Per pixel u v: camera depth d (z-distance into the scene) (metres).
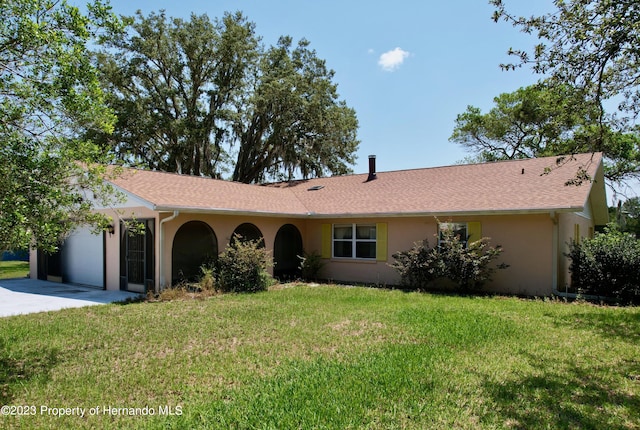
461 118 30.53
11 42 4.57
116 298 10.87
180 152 25.95
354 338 6.50
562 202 10.55
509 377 4.84
